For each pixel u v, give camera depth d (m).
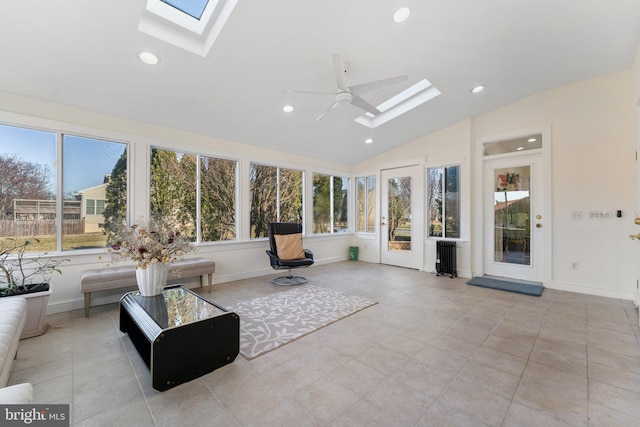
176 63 2.57
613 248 3.44
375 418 1.44
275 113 3.70
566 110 3.73
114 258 2.68
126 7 1.99
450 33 2.60
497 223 4.43
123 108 3.13
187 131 3.81
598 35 2.73
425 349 2.16
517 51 2.95
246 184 4.48
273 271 4.83
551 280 3.85
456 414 1.47
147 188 3.48
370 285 4.06
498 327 2.56
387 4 2.20
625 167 3.37
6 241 2.71
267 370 1.89
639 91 2.91
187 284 3.84
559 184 3.79
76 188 3.06
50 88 2.68
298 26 2.32
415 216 5.28
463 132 4.61
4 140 2.70
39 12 1.94
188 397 1.61
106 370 1.88
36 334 2.37
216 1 2.23
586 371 1.86
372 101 3.73
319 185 5.79
